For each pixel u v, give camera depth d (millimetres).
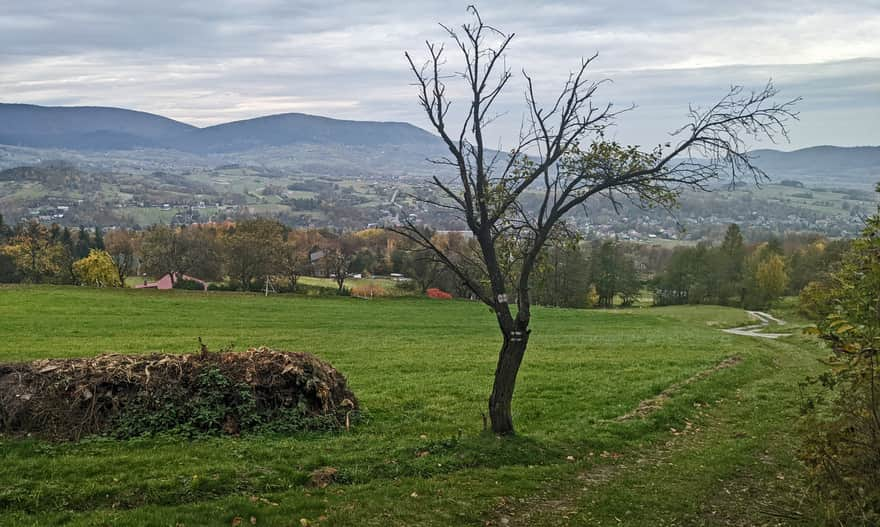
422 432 15992
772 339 50156
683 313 81750
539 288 15695
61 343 32188
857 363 8750
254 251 80188
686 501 11719
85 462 12008
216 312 52312
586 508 11305
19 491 10484
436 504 11039
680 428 17672
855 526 8898
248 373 15508
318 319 51469
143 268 90188
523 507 11289
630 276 96125
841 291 9438
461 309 63938
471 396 20609
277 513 10328
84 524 9516
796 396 22609
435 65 13445
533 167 13766
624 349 35500
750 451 15273
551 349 35438
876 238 9289
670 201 13453
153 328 41781
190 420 14383
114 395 14477
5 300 51250
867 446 8930
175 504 10656
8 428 13484
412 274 89438
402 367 26828
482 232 14000
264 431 14664
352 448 13812
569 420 17781
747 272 94750
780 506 11344
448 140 13727
